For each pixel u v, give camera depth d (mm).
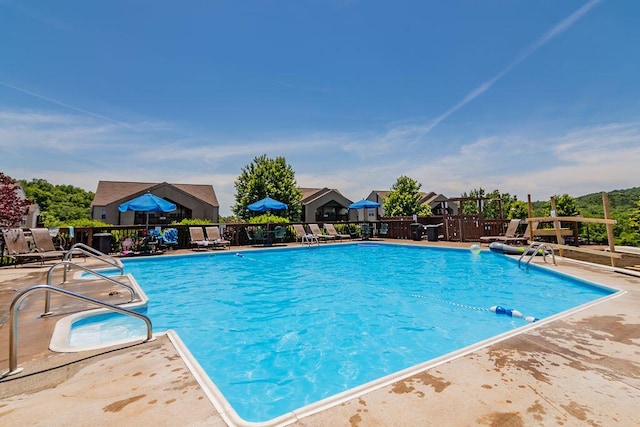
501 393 2102
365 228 16688
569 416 1853
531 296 6090
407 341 4105
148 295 6445
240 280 7871
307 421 1817
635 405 1971
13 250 8062
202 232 12523
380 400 2025
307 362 3561
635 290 4980
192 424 1797
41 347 3002
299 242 15203
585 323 3467
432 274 8359
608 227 7250
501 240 11570
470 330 4453
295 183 31047
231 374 3311
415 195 29578
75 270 7668
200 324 4762
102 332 4316
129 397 2094
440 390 2139
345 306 5633
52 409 1958
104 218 25406
